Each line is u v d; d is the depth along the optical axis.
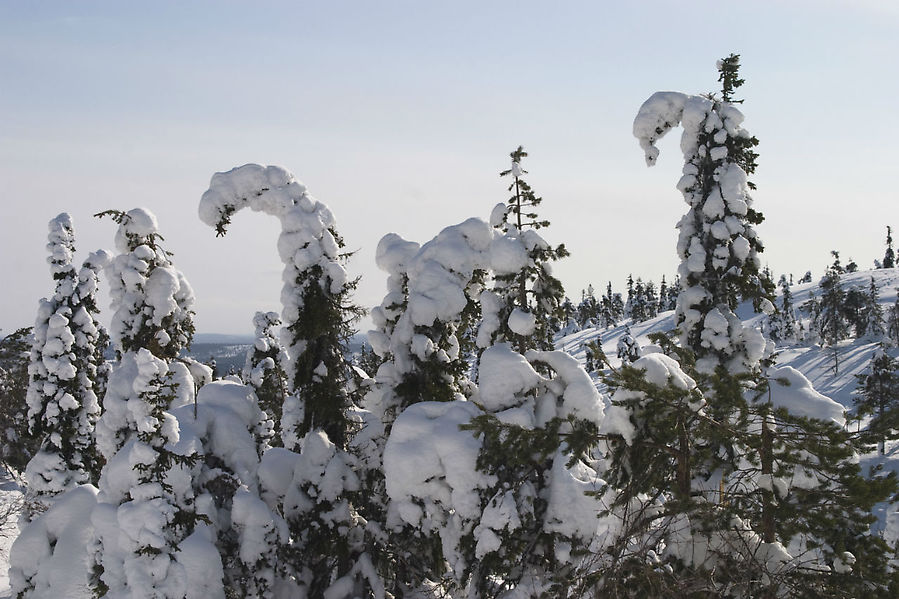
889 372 62.06
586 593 11.23
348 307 21.08
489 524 15.80
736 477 10.72
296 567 19.86
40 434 38.75
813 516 9.21
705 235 20.27
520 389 16.91
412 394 20.45
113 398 20.67
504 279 18.11
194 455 17.84
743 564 9.81
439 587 19.80
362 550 20.52
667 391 10.47
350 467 20.67
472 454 16.50
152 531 16.55
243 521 18.20
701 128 20.41
